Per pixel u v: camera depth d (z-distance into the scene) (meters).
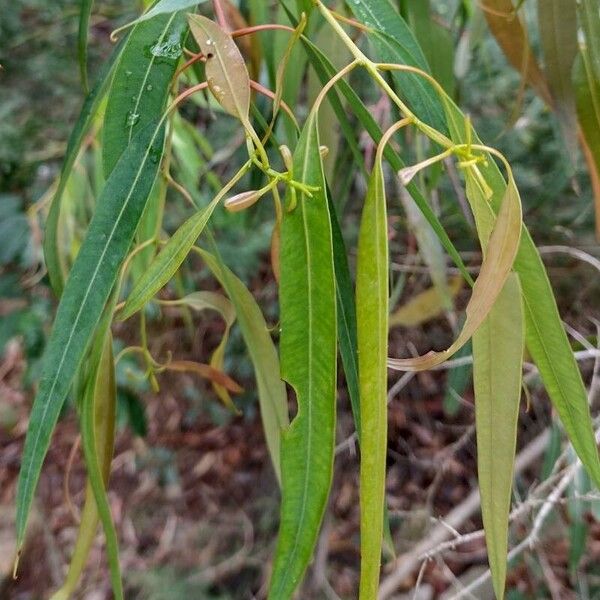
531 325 0.26
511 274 0.24
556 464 0.54
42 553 1.06
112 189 0.26
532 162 1.03
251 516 1.15
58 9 1.26
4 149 1.20
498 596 0.24
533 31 0.64
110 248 0.25
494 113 1.03
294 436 0.22
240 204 0.22
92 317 0.25
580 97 0.39
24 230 0.84
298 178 0.22
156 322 1.24
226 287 0.32
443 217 0.84
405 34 0.29
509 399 0.24
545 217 0.99
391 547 0.29
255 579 1.05
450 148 0.21
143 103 0.27
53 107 1.27
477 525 0.97
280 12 0.42
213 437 1.29
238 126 1.06
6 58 1.26
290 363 0.22
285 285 0.22
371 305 0.20
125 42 0.28
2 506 1.12
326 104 0.45
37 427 0.25
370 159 0.58
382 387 0.20
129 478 1.25
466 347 0.58
